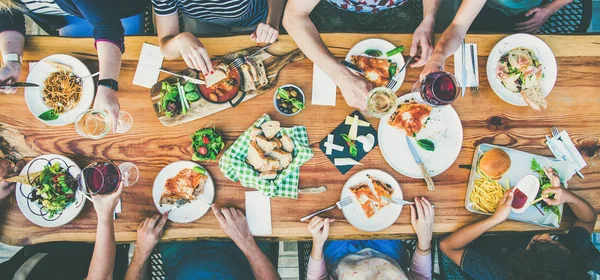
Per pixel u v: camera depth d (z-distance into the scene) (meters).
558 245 1.42
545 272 1.39
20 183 1.48
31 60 1.54
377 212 1.51
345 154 1.52
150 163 1.52
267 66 1.53
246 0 1.76
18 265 1.58
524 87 1.53
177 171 1.50
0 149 1.51
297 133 1.50
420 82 1.48
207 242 1.75
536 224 1.52
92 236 1.50
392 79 1.52
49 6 1.60
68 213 1.49
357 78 1.44
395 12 1.94
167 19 1.52
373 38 1.54
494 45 1.56
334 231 1.50
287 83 1.53
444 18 1.98
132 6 1.77
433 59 1.46
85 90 1.53
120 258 1.89
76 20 1.84
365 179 1.51
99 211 1.41
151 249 1.48
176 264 1.75
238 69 1.52
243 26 2.01
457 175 1.53
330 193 1.51
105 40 1.41
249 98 1.52
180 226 1.50
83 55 1.54
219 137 1.48
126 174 1.51
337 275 1.65
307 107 1.53
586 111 1.57
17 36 1.50
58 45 1.54
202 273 1.60
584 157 1.56
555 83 1.57
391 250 1.80
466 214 1.53
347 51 1.54
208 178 1.49
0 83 1.46
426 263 1.61
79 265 1.74
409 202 1.49
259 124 1.49
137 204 1.50
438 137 1.53
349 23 1.93
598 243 2.37
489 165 1.45
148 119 1.52
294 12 1.50
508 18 1.96
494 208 1.50
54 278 1.59
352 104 1.46
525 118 1.56
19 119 1.53
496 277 1.54
